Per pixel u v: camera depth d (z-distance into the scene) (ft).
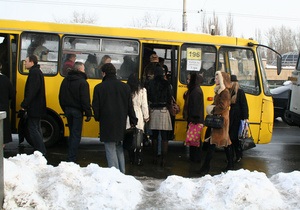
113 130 20.70
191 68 30.07
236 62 30.58
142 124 24.12
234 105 24.93
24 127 28.58
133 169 25.62
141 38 29.68
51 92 29.22
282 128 48.26
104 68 21.27
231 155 25.21
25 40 29.22
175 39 29.91
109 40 29.58
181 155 30.27
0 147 13.75
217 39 30.40
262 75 30.53
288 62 149.18
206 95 30.17
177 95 29.89
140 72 29.68
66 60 29.35
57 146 31.14
